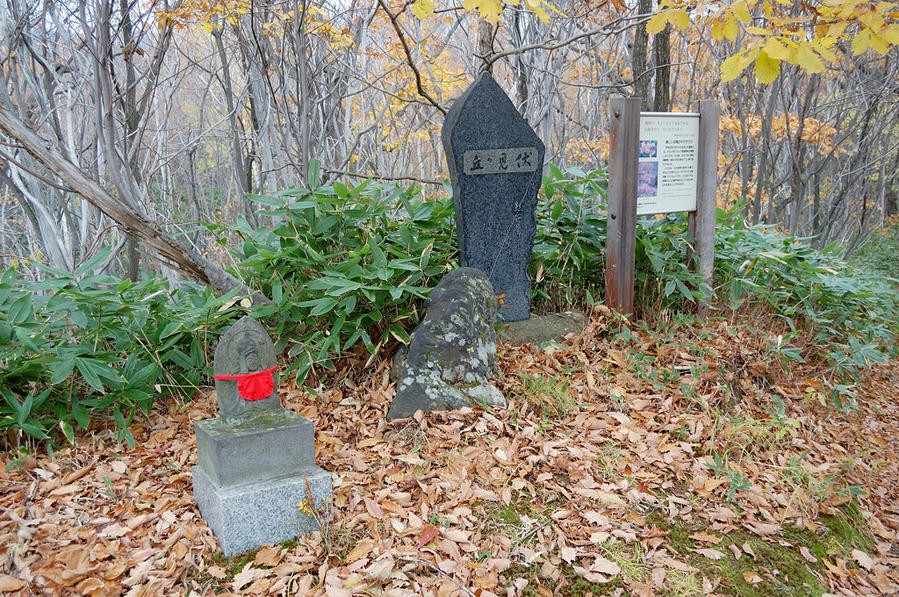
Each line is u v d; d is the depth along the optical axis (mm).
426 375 4062
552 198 5965
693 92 11523
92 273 4184
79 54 5676
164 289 4535
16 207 8281
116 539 2895
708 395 4426
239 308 4348
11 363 3680
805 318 6039
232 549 2877
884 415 5289
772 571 3102
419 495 3305
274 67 6609
